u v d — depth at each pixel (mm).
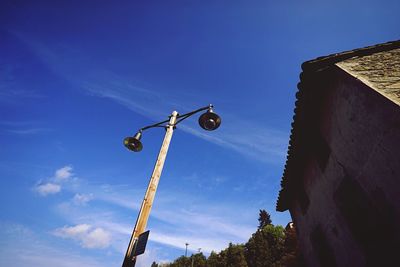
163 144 5434
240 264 43781
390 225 4426
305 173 8828
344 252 6492
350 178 5715
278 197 11125
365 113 4750
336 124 6062
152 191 4688
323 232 7773
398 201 4082
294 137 7805
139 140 6039
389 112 3992
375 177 4695
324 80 6168
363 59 5680
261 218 61969
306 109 6895
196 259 60031
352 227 5902
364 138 4914
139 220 4312
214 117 5801
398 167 3953
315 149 7656
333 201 6766
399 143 3830
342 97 5594
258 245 44594
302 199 9672
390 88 4277
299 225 10344
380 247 4859
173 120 5965
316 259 8609
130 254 3922
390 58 5383
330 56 5875
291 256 31328
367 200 5152
